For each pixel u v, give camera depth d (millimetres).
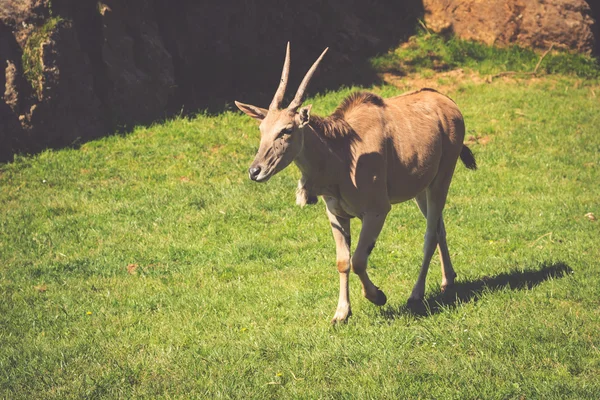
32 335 22250
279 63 54250
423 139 22938
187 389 17672
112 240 32062
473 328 19781
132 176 40000
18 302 25203
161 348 20438
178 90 50312
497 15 59656
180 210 35250
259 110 20859
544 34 58906
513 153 42812
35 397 17672
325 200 22125
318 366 18344
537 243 29219
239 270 27891
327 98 50000
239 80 52031
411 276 26250
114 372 18719
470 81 54312
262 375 18219
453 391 16453
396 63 56938
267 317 22781
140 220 34219
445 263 24500
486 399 16078
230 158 42156
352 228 32500
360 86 52938
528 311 20844
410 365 17984
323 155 20922
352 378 17641
